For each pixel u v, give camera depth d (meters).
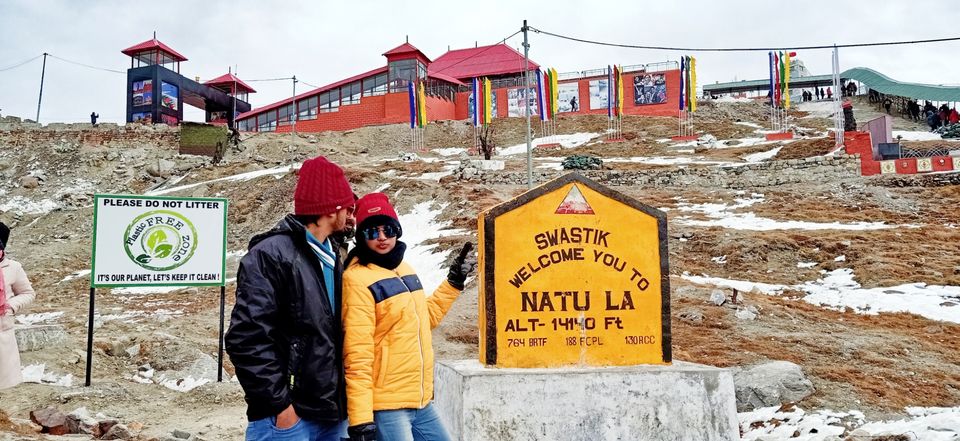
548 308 5.71
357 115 60.16
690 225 21.20
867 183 26.03
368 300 3.18
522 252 5.72
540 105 50.03
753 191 26.66
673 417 5.32
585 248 5.84
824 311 13.52
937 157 26.58
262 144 49.41
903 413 7.75
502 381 5.12
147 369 9.65
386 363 3.26
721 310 12.99
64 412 7.25
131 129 48.69
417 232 24.58
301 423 2.80
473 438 5.00
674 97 57.38
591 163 33.38
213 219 9.78
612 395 5.25
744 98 74.31
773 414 7.75
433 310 4.01
